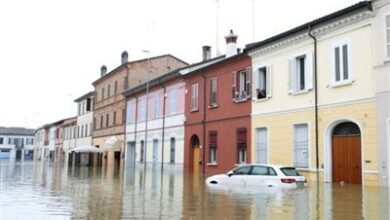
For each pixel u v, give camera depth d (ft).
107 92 167.22
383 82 57.88
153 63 150.20
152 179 79.15
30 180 77.51
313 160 68.23
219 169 92.48
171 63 152.46
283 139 74.69
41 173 105.70
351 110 62.49
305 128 70.90
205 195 47.73
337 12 63.21
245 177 60.75
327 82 66.80
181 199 44.09
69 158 212.64
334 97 65.46
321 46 68.28
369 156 59.26
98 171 117.50
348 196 46.11
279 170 57.98
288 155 73.26
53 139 275.80
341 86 64.39
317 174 67.21
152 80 125.08
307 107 70.13
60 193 51.78
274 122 77.10
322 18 65.87
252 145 82.38
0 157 363.56
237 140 87.15
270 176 58.03
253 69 83.30
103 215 33.47
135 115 138.72
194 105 104.53
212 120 96.17
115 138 151.33
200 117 101.09
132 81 147.02
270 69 78.74
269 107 78.64
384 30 58.08
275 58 77.82
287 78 74.49
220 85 94.22
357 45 62.13
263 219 31.07
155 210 36.04
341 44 64.75
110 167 152.56
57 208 37.68
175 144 112.47
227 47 102.73
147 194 49.90
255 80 82.58
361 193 49.21
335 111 65.10
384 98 57.57
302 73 73.56
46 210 36.42
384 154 57.16
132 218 31.94
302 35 70.79
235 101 88.12
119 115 152.15
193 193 50.39
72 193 51.70
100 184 66.90
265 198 44.29
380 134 57.88
